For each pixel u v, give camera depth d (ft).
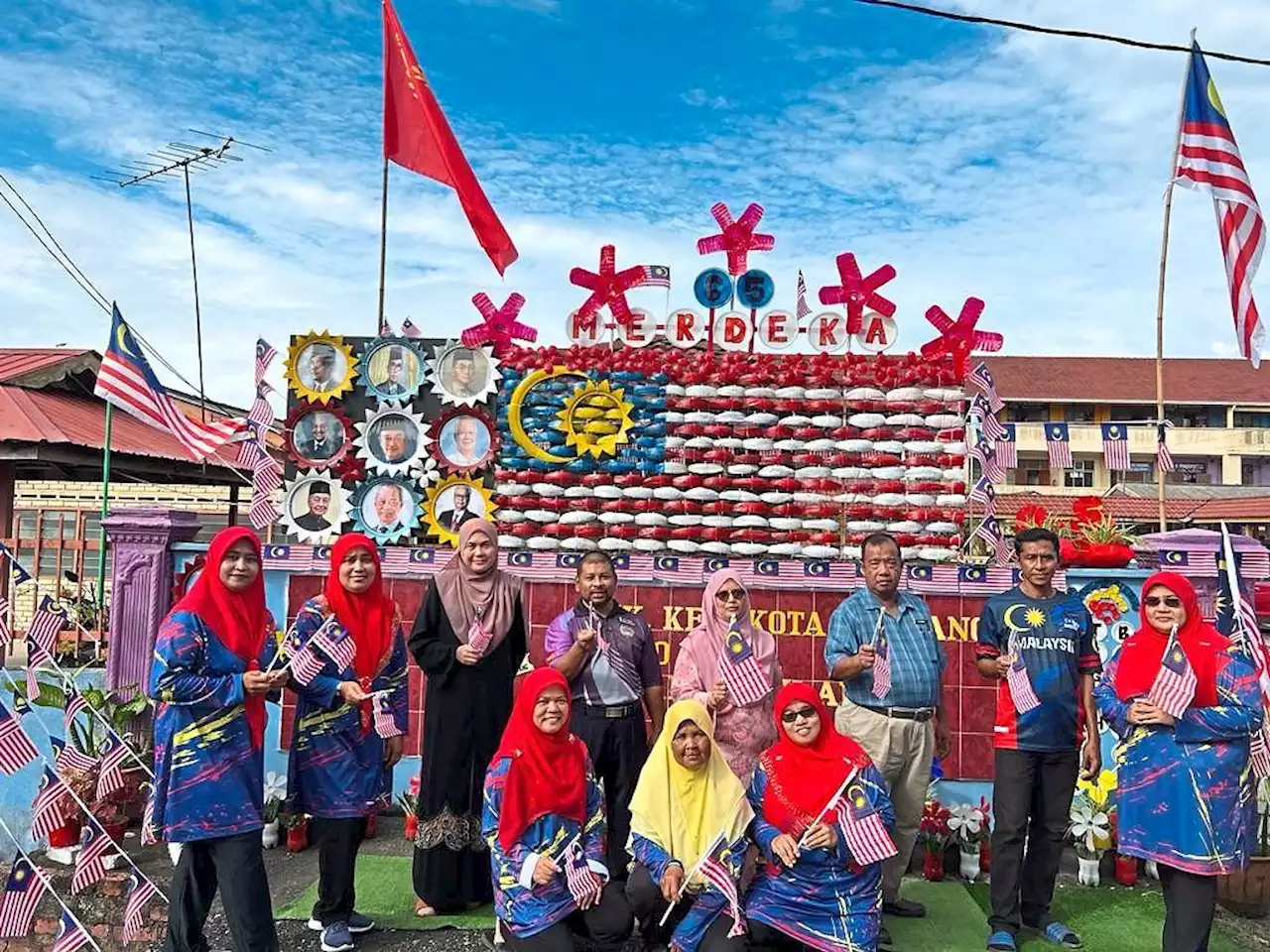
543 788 13.05
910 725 15.19
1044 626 15.17
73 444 34.88
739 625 14.99
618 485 21.04
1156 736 13.30
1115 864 18.21
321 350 21.94
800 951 13.30
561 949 12.51
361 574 14.52
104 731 20.24
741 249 21.38
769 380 20.88
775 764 13.34
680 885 12.83
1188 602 13.29
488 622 15.56
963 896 17.15
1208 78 23.76
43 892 15.81
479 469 21.65
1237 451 101.86
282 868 18.47
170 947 12.89
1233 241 24.20
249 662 13.09
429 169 25.22
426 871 15.40
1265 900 17.13
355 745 14.39
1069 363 111.86
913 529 20.36
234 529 13.23
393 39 25.36
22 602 31.50
